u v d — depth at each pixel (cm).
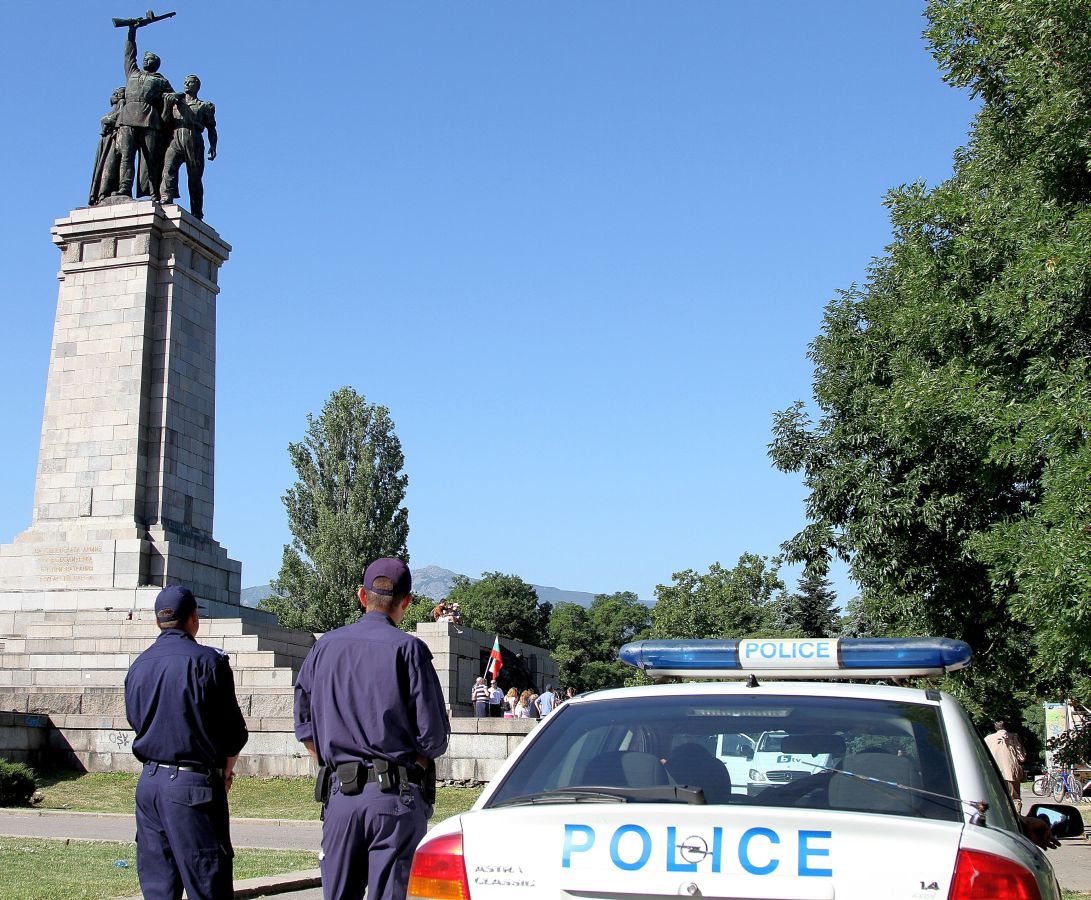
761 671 620
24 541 3406
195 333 3647
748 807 422
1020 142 1659
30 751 2775
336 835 648
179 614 797
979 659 2234
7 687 2883
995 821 451
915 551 2217
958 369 1642
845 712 508
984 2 1586
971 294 1692
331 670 665
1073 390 1370
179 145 3722
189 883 748
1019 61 1510
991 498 2039
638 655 636
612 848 416
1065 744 1814
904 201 1755
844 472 2255
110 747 2802
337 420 6962
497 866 424
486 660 3734
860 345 2291
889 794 457
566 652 10712
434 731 658
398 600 702
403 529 6969
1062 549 1276
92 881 1259
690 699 531
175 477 3500
